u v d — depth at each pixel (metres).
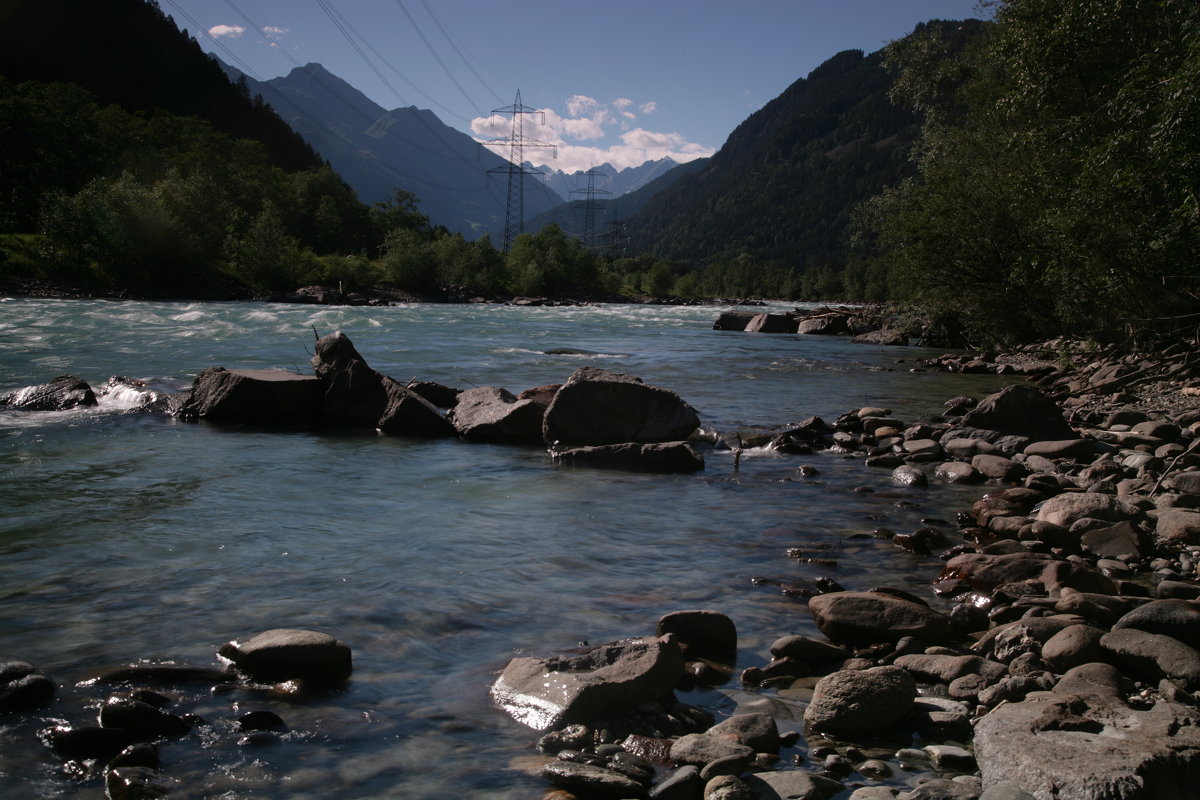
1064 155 22.59
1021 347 29.12
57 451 10.52
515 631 5.28
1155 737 3.65
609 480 10.09
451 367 21.84
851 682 4.30
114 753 3.69
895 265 29.72
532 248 109.94
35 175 81.81
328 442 11.84
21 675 4.17
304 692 4.34
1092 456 11.40
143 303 46.41
